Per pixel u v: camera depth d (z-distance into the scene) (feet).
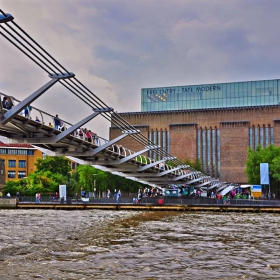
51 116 129.80
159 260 75.36
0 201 276.21
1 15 80.38
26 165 486.79
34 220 163.94
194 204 251.60
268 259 77.36
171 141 559.38
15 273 64.28
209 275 64.75
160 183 326.85
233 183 515.91
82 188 373.40
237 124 538.06
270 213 227.20
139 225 142.51
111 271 66.39
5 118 98.89
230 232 120.16
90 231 122.42
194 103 594.24
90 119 138.62
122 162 204.44
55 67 104.58
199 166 522.47
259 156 399.03
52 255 79.36
